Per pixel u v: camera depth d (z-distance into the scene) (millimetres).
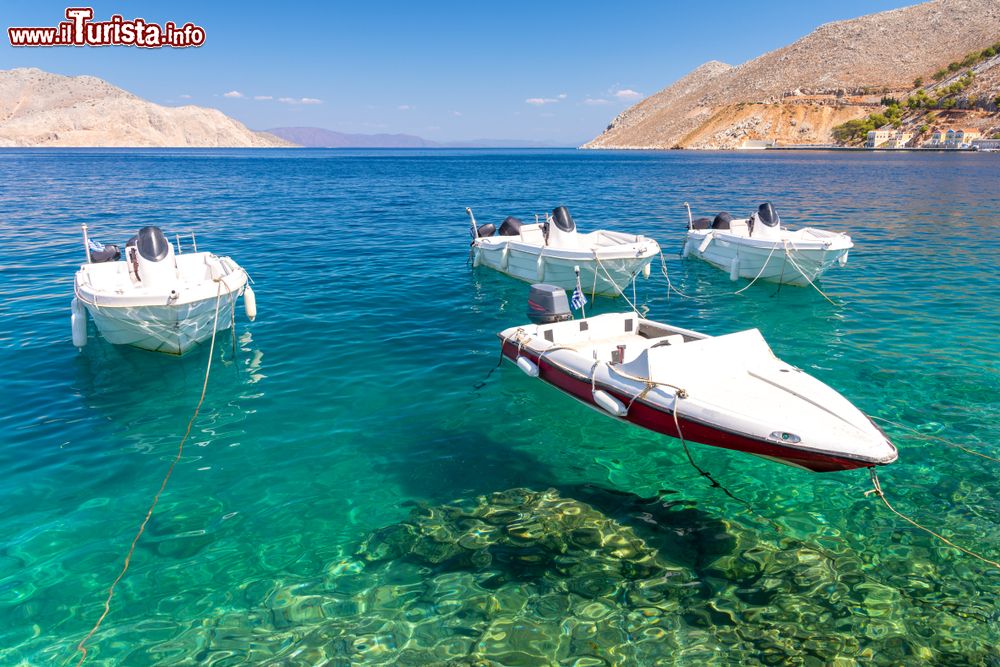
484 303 13828
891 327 11898
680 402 6742
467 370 9859
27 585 5141
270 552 5586
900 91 163375
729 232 17312
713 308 13711
